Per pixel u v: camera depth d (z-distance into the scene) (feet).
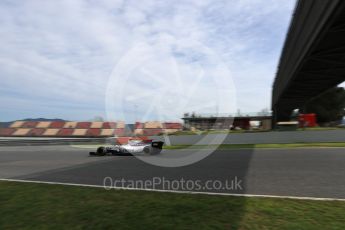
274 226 14.24
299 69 90.33
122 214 16.83
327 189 21.94
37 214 17.57
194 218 15.67
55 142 94.73
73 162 44.42
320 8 51.37
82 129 125.29
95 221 15.94
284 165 34.50
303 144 64.18
